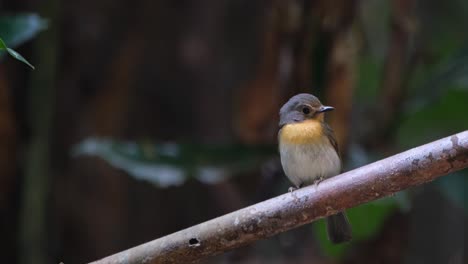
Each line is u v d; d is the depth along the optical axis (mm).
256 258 11828
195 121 14133
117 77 13375
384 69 11805
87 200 12938
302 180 8648
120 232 13047
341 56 11172
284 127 8617
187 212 13484
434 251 13711
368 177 6250
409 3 11758
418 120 12578
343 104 11164
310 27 11203
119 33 13609
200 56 14289
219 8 14484
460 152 6047
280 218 6391
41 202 12047
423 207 13883
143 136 13664
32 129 12133
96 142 10727
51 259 12594
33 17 8469
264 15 13125
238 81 14289
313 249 12234
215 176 10695
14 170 11859
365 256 11266
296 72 11273
